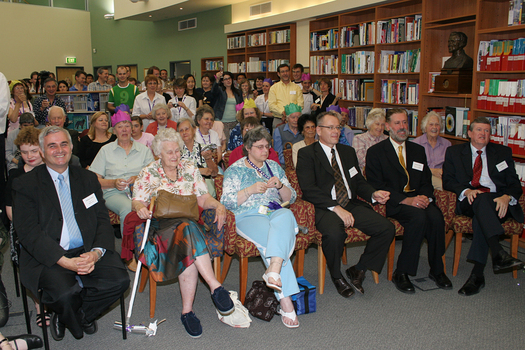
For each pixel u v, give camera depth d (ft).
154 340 7.86
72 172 7.74
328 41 22.29
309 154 10.59
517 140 12.73
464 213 10.66
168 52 39.81
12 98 17.94
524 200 10.44
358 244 13.12
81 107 21.61
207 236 9.07
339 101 22.57
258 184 9.12
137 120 13.75
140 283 9.93
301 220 9.61
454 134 15.28
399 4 18.51
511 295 9.63
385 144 11.25
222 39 33.22
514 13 12.79
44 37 45.62
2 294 7.93
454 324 8.36
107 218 8.04
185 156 12.46
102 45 47.98
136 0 33.81
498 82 13.30
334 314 8.82
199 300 9.55
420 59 17.06
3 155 11.47
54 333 7.66
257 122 13.60
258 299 8.71
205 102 22.09
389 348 7.54
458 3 16.20
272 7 27.81
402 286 9.90
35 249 7.01
